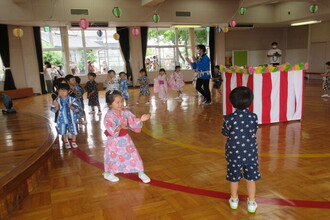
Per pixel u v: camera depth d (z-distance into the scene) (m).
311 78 14.41
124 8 10.13
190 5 11.15
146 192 2.55
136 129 2.76
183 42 14.39
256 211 2.14
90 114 6.54
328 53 13.45
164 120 5.60
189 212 2.18
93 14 9.78
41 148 3.22
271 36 15.86
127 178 2.87
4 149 3.28
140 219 2.11
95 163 3.36
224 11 11.73
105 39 13.01
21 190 2.50
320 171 2.83
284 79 4.81
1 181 2.31
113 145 2.74
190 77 14.54
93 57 12.97
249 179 2.08
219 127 4.84
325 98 7.51
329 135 4.08
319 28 13.77
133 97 9.57
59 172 3.11
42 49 11.73
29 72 11.39
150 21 10.56
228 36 15.09
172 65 14.36
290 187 2.51
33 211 2.29
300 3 11.87
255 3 10.61
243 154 2.03
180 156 3.46
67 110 3.85
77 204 2.38
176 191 2.54
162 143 4.04
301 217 2.04
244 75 4.83
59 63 12.48
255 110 4.71
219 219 2.06
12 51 10.96
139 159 2.78
